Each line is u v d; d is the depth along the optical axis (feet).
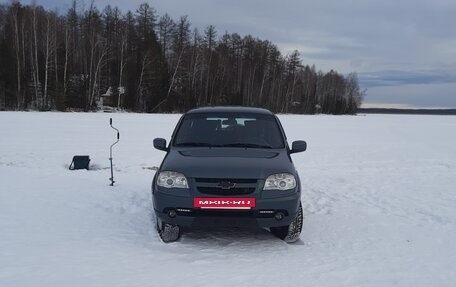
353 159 49.55
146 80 193.06
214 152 17.22
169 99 196.44
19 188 25.66
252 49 269.03
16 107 163.22
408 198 27.50
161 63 196.95
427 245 17.04
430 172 40.09
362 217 21.83
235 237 17.35
